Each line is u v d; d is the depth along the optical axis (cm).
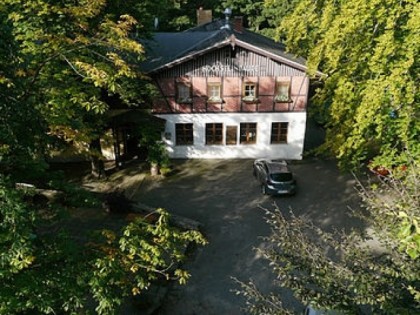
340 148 1262
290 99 2322
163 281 1402
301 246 729
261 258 1537
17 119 759
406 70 1048
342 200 1967
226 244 1630
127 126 2392
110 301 632
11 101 747
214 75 2255
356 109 1261
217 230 1730
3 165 757
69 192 891
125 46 1157
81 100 1158
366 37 1249
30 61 992
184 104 2314
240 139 2428
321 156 2475
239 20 2595
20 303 599
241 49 2192
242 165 2373
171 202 1964
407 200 629
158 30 3206
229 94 2308
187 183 2156
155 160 2202
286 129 2416
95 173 2180
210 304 1312
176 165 2362
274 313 680
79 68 1141
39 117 840
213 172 2286
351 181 2147
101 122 1781
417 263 616
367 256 684
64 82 1227
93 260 696
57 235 725
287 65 2239
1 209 588
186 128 2389
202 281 1416
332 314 643
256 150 2448
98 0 1302
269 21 3991
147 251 781
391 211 635
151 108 2319
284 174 1980
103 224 1719
